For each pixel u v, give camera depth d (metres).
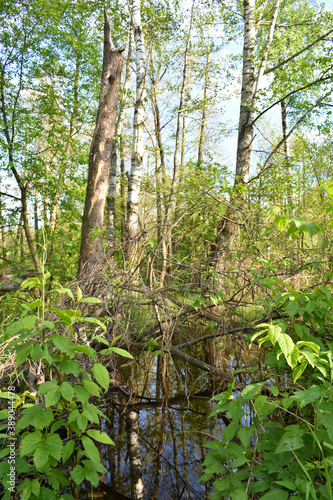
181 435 3.23
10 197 8.37
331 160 12.16
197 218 3.61
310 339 2.33
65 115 8.93
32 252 8.23
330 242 2.54
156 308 3.20
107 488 2.57
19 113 8.32
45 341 1.80
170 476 2.69
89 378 1.71
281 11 9.09
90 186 4.74
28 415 1.61
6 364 2.56
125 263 3.40
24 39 8.25
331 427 1.49
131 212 6.79
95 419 1.64
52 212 8.98
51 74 9.02
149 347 3.41
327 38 7.45
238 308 3.77
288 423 2.40
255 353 3.82
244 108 6.39
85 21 9.80
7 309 4.69
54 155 8.48
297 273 3.26
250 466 1.79
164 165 13.47
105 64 4.97
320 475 1.57
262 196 5.77
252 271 3.06
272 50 7.78
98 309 3.42
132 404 3.80
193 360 3.50
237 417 1.72
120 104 9.88
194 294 3.26
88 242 4.59
